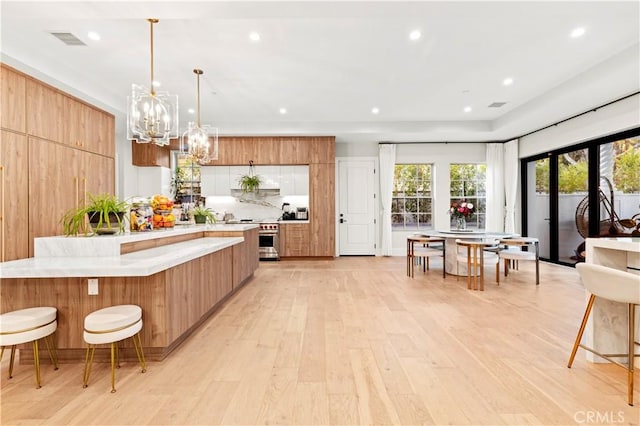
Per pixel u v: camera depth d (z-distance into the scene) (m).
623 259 2.32
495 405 1.80
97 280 2.33
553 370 2.19
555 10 2.39
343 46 3.50
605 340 2.28
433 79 4.44
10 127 3.26
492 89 4.80
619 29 3.18
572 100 4.57
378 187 7.57
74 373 2.18
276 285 4.68
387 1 2.29
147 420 1.68
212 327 3.03
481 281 4.34
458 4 2.32
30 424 1.65
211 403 1.83
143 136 3.38
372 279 5.06
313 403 1.82
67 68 4.07
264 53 3.66
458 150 7.45
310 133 6.68
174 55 3.71
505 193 7.21
